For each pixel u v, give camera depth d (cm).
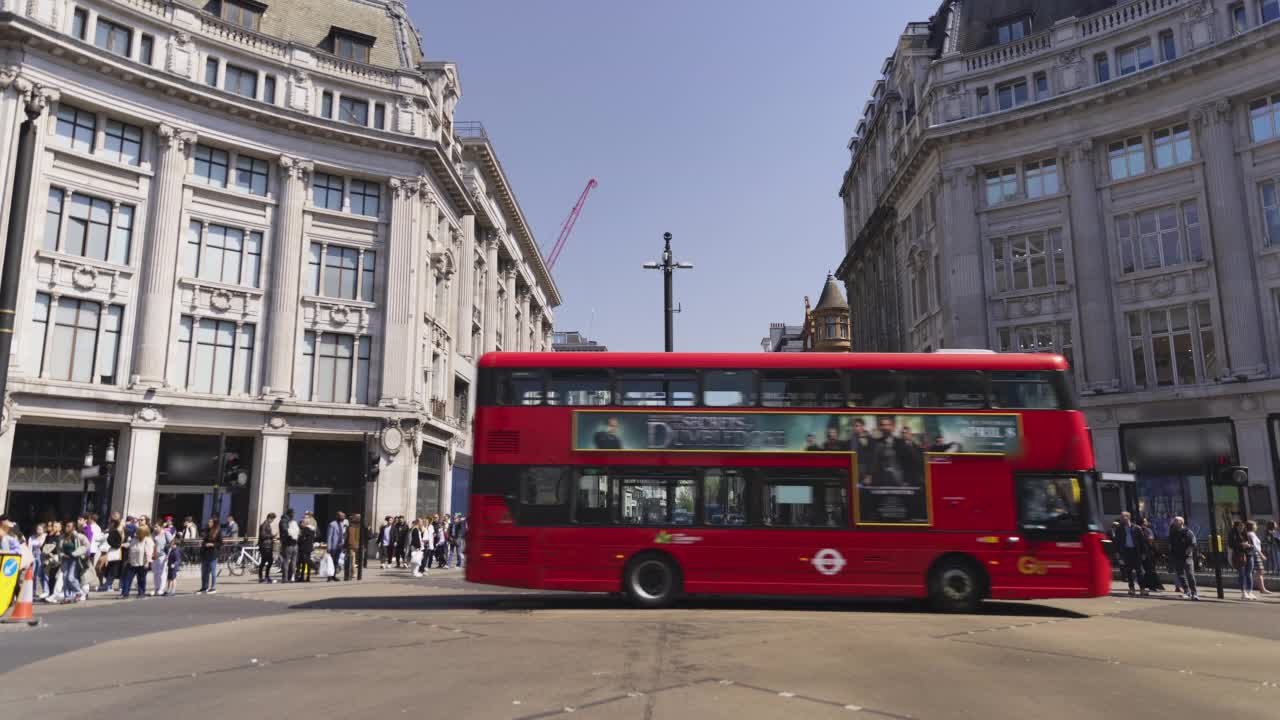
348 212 3491
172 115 3089
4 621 1303
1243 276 2802
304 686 809
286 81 3388
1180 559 1873
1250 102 2877
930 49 4103
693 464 1493
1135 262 3095
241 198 3253
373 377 3444
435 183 3841
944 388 1502
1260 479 2684
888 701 750
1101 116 3178
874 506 1462
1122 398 2991
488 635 1156
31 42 2716
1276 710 730
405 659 960
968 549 1442
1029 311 3275
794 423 1495
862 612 1485
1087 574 1435
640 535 1473
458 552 3189
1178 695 789
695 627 1244
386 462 3362
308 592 1936
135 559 1817
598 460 1497
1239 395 2753
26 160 1395
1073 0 3478
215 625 1284
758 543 1461
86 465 2572
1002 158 3381
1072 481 1466
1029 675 882
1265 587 2036
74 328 2864
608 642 1088
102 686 820
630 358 1538
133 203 3019
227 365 3198
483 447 1515
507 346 5828
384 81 3616
